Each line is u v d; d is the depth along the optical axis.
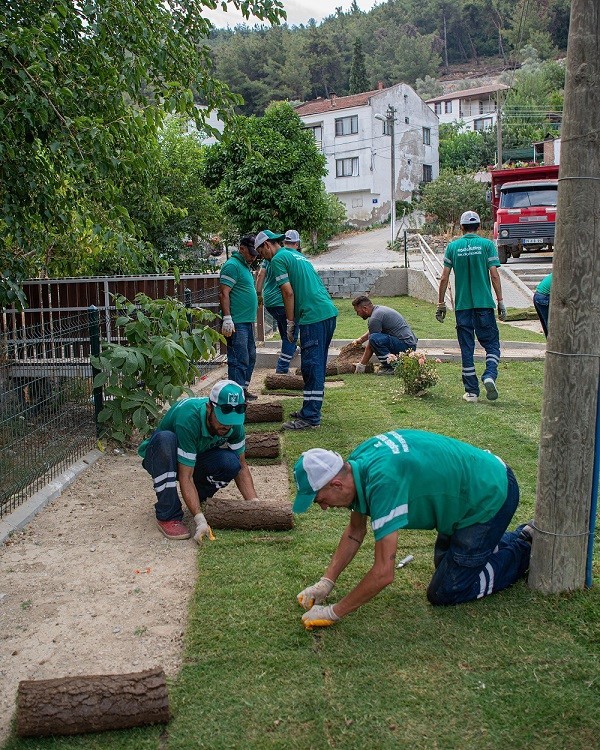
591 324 3.70
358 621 3.76
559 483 3.83
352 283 22.58
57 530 5.12
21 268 7.82
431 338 12.76
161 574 4.41
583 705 3.09
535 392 8.68
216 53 95.88
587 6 3.55
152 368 6.92
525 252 22.67
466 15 117.62
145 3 7.59
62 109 6.48
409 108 51.91
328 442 6.83
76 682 3.09
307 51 98.25
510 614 3.77
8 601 4.12
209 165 21.61
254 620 3.79
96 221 7.49
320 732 2.98
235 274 8.02
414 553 4.54
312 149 21.55
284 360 9.59
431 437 3.70
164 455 4.91
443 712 3.07
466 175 36.28
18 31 6.05
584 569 3.93
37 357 7.15
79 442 6.73
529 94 65.25
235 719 3.07
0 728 3.09
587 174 3.61
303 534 4.88
